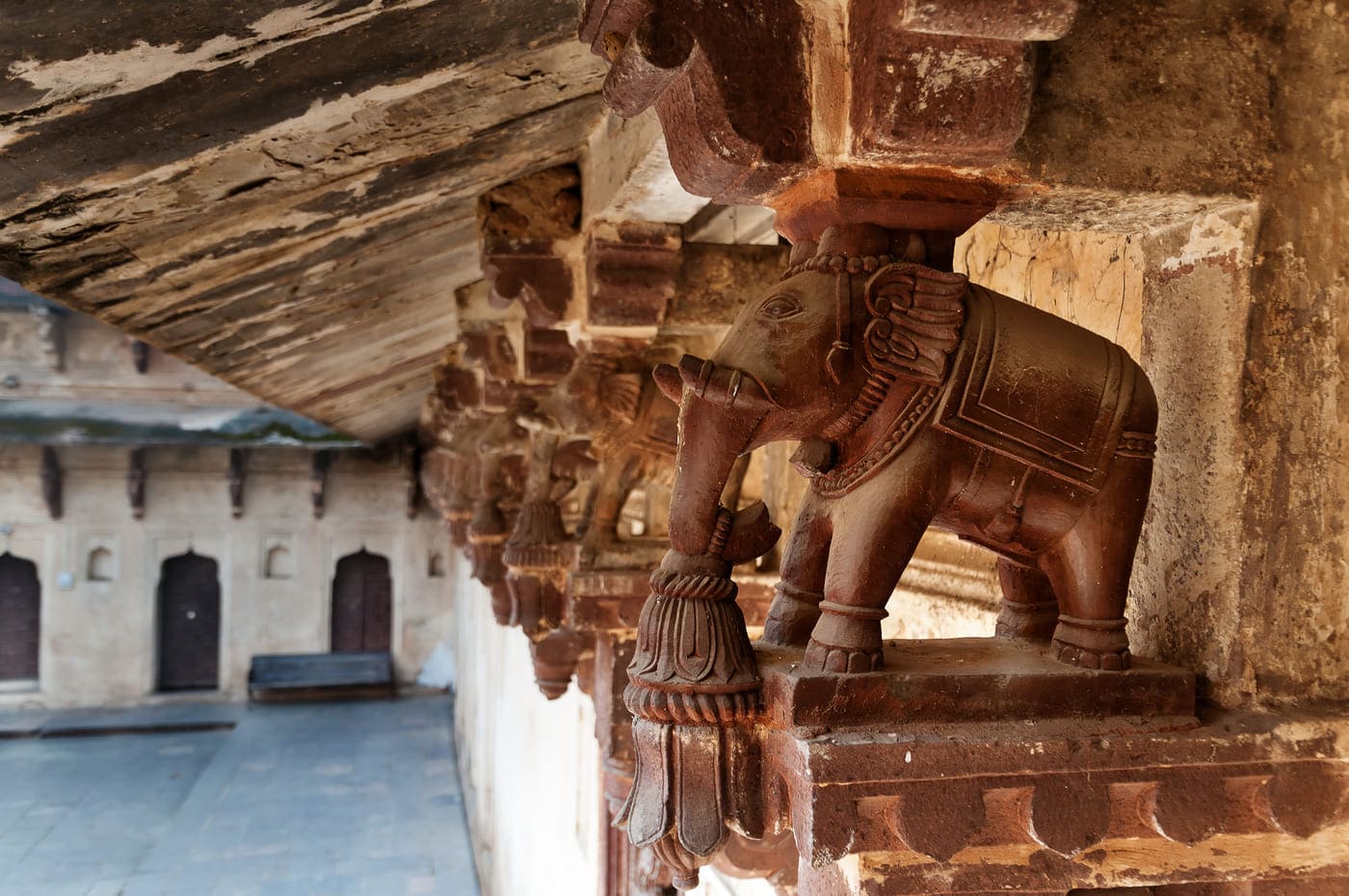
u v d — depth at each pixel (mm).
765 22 1242
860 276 1292
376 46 1434
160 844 10445
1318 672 1447
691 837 1246
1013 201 1407
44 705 13609
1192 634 1484
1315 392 1443
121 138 1333
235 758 12695
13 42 1022
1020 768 1240
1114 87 1377
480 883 9805
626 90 1308
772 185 1315
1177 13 1415
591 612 2895
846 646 1255
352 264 2811
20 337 12430
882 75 1204
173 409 12906
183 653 14156
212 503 14008
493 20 1487
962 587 2273
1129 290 1810
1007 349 1311
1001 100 1233
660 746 1278
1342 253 1453
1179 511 1517
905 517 1272
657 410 2912
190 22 1122
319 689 14664
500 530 3904
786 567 1480
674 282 2689
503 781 8906
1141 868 1358
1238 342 1433
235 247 2115
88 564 13703
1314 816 1358
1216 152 1409
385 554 14555
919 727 1251
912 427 1280
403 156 1994
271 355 3838
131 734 13289
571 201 2846
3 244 1585
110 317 2270
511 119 2105
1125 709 1336
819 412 1272
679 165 1328
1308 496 1440
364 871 10000
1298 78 1453
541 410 3039
